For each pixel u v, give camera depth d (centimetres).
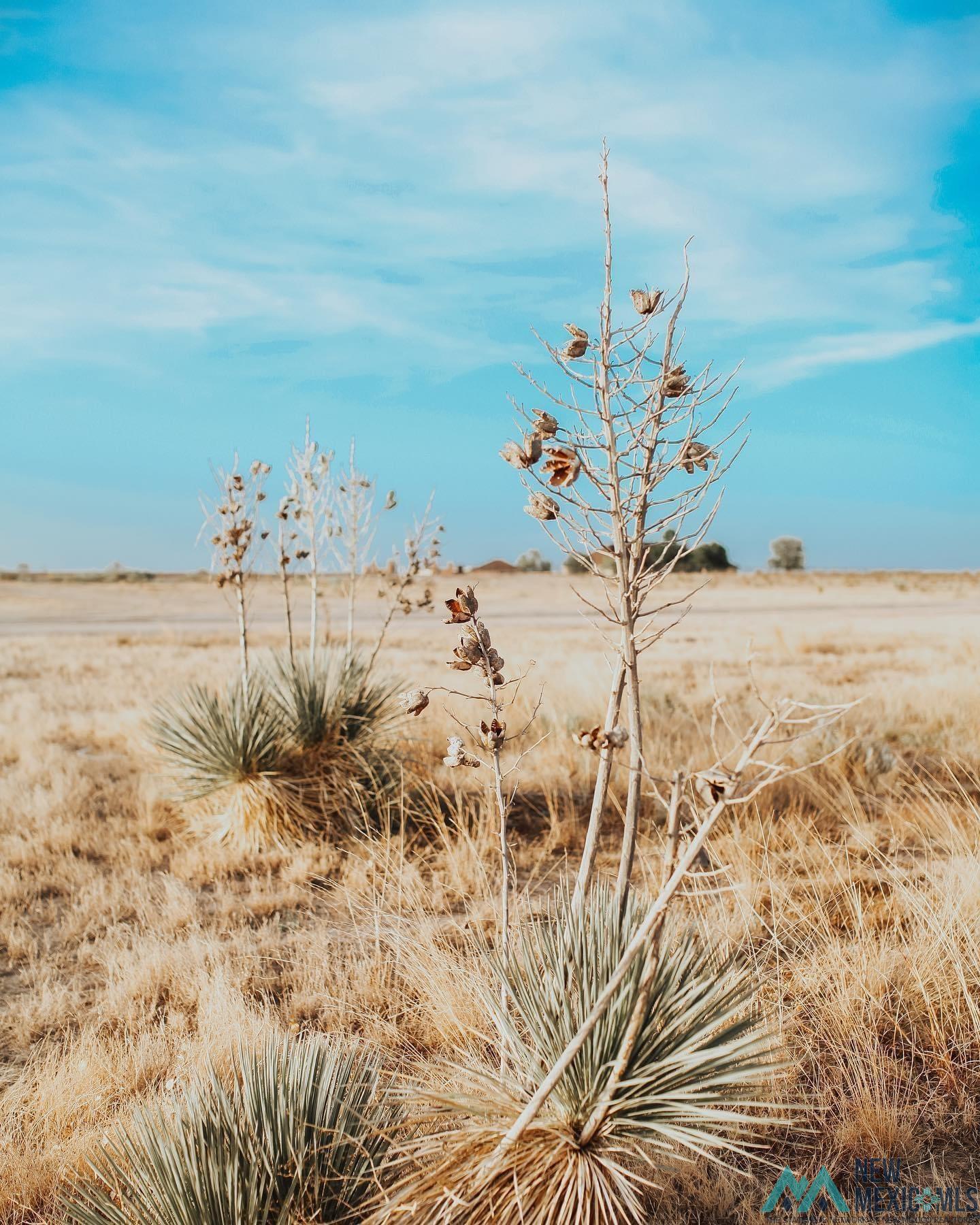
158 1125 242
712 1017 220
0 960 458
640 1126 206
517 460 225
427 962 384
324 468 691
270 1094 240
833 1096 301
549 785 689
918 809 598
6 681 1588
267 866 581
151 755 845
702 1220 254
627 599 239
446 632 2852
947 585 6656
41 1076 328
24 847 605
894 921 422
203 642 2467
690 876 180
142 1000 393
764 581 6931
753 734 180
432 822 605
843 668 1642
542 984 232
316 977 399
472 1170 206
